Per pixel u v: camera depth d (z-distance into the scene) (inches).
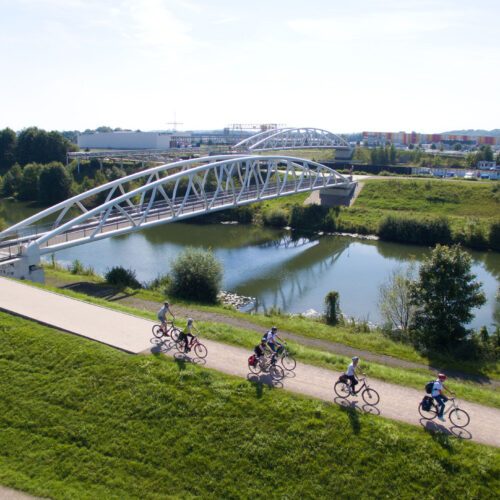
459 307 1101.7
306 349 850.8
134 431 632.4
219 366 750.5
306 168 2746.1
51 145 4446.4
